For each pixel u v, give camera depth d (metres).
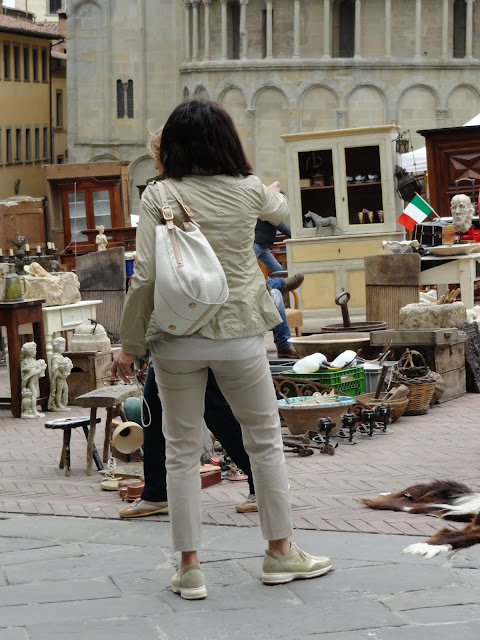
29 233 35.97
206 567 6.91
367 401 12.72
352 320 21.91
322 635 5.72
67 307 15.66
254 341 6.39
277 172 76.50
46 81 91.38
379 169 21.92
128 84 83.81
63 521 8.20
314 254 22.03
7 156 83.00
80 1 83.38
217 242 6.28
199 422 6.45
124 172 35.88
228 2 78.00
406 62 75.69
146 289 6.17
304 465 10.59
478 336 15.45
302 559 6.57
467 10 76.19
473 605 6.05
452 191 25.66
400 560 6.84
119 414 11.54
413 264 17.08
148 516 8.25
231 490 9.07
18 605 6.32
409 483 9.47
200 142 6.32
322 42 75.94
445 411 13.63
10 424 13.98
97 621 6.03
